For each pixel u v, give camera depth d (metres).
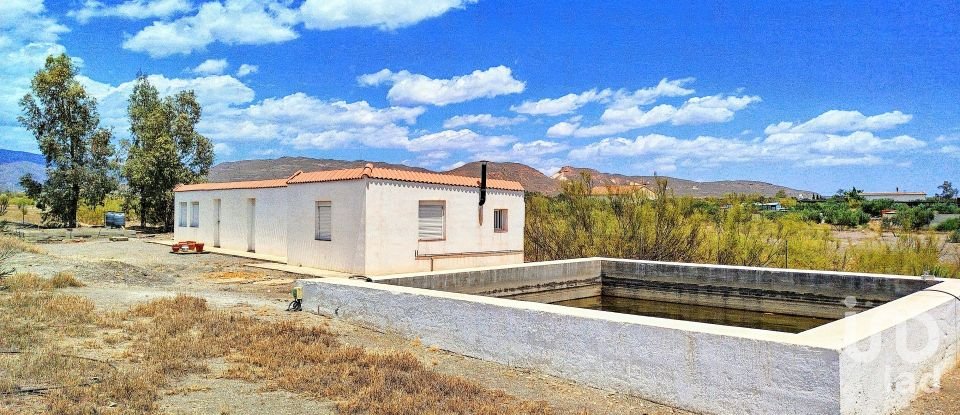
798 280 11.23
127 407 5.27
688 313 12.31
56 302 9.64
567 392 6.16
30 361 6.29
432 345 8.02
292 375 6.39
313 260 17.47
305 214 17.84
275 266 17.92
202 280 15.12
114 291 11.94
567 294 13.53
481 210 18.58
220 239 24.39
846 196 78.12
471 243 18.25
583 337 6.40
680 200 19.45
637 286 13.81
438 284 10.77
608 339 6.18
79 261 15.29
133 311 9.44
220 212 24.41
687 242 18.50
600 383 6.24
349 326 9.13
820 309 10.91
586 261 14.11
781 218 20.59
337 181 16.52
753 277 11.88
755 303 11.88
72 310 9.16
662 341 5.77
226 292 12.91
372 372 6.53
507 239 19.39
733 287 12.20
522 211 20.00
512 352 7.08
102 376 6.09
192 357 7.05
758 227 19.19
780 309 11.51
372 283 9.39
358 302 9.22
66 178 37.69
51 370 6.11
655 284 13.51
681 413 5.56
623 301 13.80
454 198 17.75
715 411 5.39
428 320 8.10
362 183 15.66
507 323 7.14
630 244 18.81
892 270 15.91
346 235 16.22
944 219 38.59
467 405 5.58
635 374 5.98
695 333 5.54
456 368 7.04
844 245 19.86
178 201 27.52
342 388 6.00
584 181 21.23
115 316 9.02
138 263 18.17
